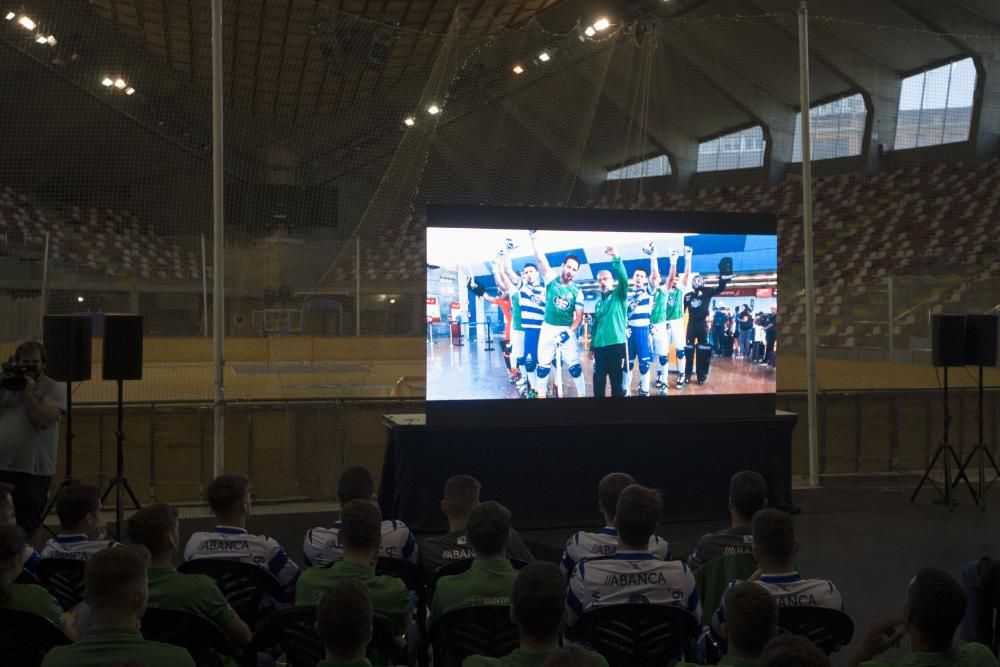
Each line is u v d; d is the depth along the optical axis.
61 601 3.29
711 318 6.91
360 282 14.42
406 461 6.26
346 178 17.73
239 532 3.38
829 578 5.29
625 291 6.66
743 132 18.00
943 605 2.14
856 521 6.75
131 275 14.28
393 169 13.48
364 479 4.03
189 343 14.84
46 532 6.37
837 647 2.81
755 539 2.92
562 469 6.55
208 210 15.67
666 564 2.95
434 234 6.23
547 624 2.16
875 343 13.16
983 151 15.49
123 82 12.71
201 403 7.29
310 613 2.64
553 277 6.49
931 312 12.62
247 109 17.25
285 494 7.45
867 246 14.58
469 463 6.37
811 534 6.35
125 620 2.18
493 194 13.65
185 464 7.25
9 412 5.35
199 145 15.37
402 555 3.69
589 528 6.57
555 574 2.21
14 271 12.55
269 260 16.20
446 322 6.29
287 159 17.47
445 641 2.79
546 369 6.51
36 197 12.80
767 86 17.64
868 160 17.08
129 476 7.16
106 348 5.56
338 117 17.64
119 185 14.23
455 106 12.53
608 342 6.64
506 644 2.79
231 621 2.83
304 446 7.51
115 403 7.14
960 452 8.13
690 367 6.87
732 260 6.94
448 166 13.65
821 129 17.92
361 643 2.12
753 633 2.15
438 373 6.29
